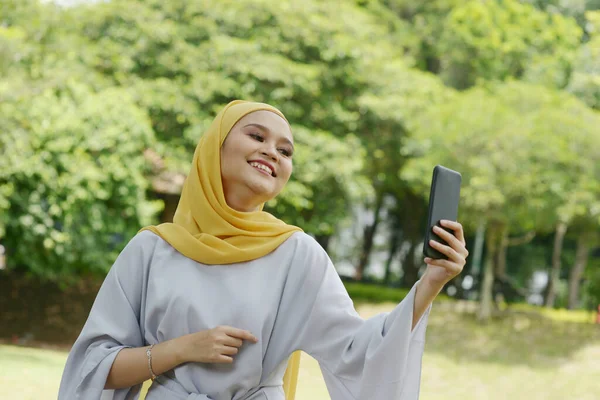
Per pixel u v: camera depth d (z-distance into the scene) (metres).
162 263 2.01
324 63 13.82
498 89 13.12
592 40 13.94
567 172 11.28
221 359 1.84
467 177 11.74
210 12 13.43
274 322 1.96
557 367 10.86
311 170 12.85
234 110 2.04
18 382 6.82
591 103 13.70
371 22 16.19
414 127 13.03
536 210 11.30
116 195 10.41
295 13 13.65
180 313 1.93
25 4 11.91
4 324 11.63
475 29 15.55
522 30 15.23
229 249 1.95
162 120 12.80
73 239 9.99
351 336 1.90
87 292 12.87
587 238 13.52
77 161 9.80
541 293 18.30
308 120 13.73
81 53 12.44
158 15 13.36
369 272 22.92
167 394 1.93
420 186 12.95
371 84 14.20
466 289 16.52
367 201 19.00
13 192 9.59
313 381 9.10
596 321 13.09
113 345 1.99
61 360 8.75
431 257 1.70
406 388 1.79
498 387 10.05
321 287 1.98
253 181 1.99
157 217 14.56
